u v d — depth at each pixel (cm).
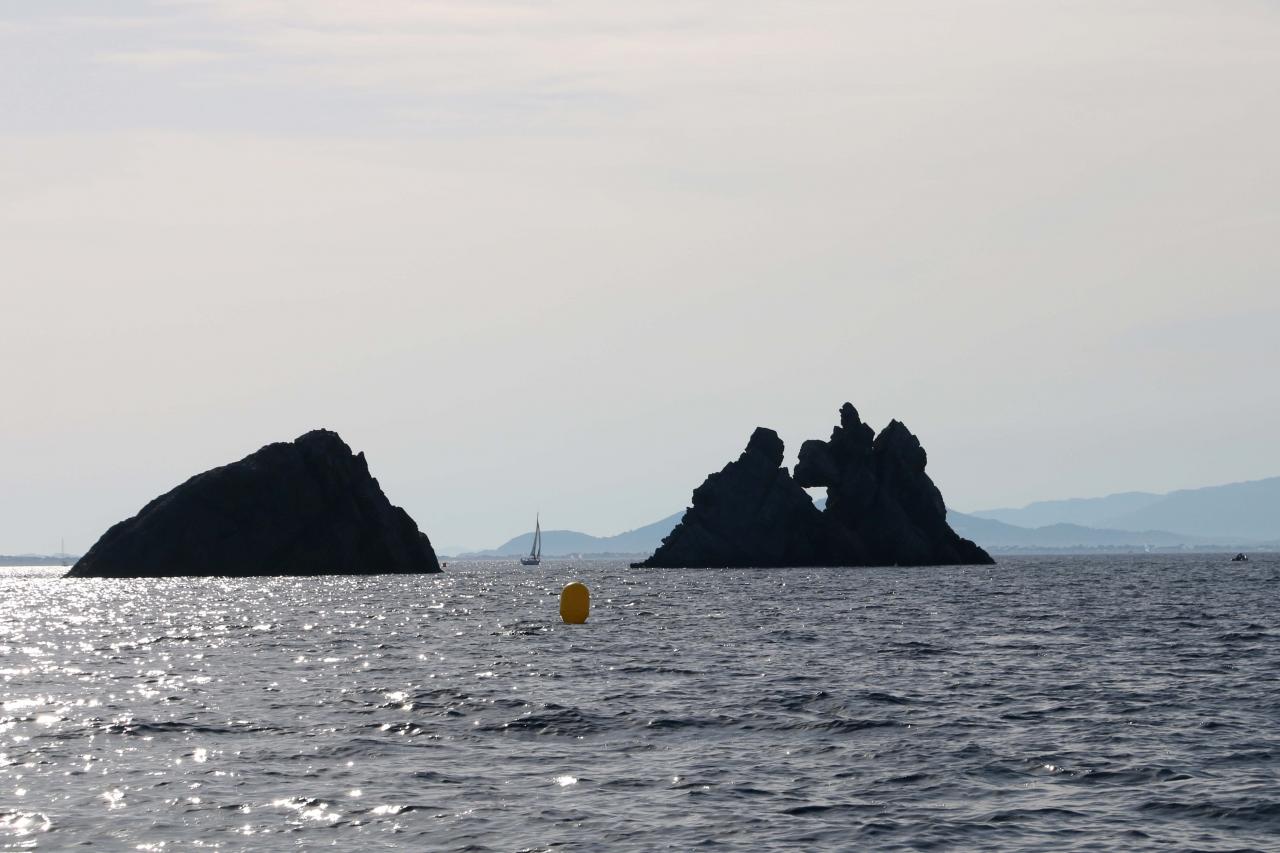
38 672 12100
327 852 5397
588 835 5641
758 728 8331
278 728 8419
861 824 5819
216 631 17538
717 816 5962
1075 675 11125
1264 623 17400
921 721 8544
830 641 14912
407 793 6438
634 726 8438
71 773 6931
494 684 10744
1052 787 6538
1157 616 19075
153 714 9056
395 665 12488
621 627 17588
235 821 5884
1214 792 6372
